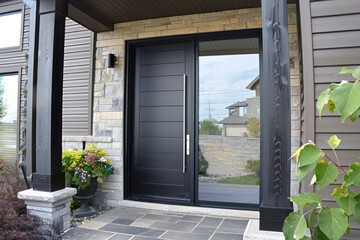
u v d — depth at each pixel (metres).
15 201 2.78
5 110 5.05
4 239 2.25
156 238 2.60
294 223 1.04
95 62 4.02
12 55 4.97
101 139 3.83
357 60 1.66
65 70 4.24
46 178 2.74
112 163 3.77
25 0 3.02
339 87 0.94
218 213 3.29
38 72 2.86
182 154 3.66
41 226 2.53
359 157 1.49
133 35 3.79
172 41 3.72
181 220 3.11
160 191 3.74
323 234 1.04
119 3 3.27
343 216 0.95
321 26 1.72
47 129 2.79
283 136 1.91
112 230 2.81
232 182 3.48
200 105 3.62
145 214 3.33
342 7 1.70
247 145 3.45
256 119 3.43
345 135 1.65
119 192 3.73
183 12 3.50
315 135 1.70
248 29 3.38
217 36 3.52
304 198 1.01
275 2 1.98
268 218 1.89
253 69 3.46
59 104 2.88
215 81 3.59
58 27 2.87
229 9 3.41
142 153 3.86
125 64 3.85
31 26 2.98
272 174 1.91
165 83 3.79
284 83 1.93
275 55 1.95
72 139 3.93
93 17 3.46
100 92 3.93
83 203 3.33
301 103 2.75
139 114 3.90
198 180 3.57
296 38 3.15
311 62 1.72
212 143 3.57
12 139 4.95
